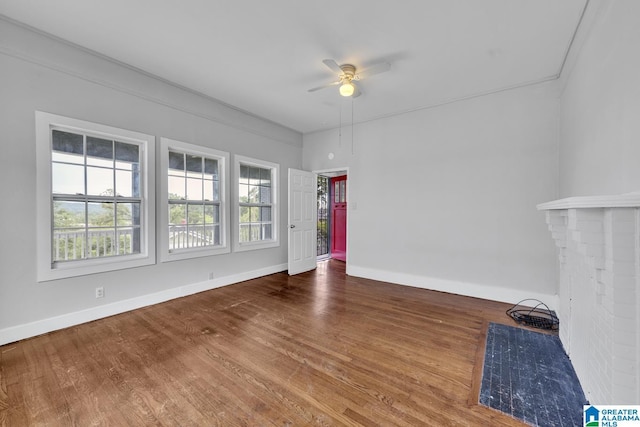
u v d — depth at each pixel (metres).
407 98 3.70
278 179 4.97
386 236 4.38
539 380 1.84
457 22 2.24
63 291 2.64
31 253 2.46
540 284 3.19
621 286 1.23
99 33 2.46
